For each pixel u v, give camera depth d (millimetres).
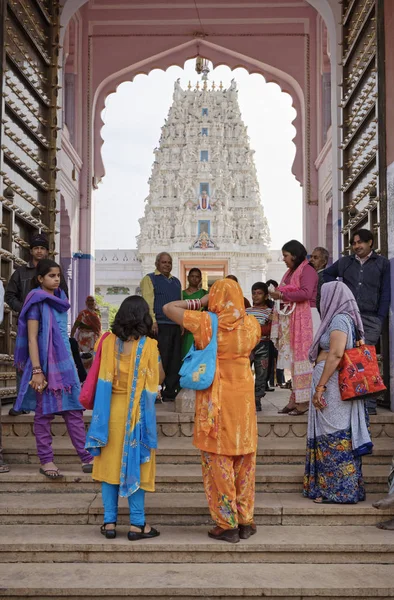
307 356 5113
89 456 4328
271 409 5727
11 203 5867
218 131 39844
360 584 3166
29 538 3557
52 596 3117
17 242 6246
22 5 6309
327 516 3848
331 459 3992
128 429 3527
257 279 38625
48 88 7242
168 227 38938
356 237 5266
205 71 13047
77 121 12312
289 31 12188
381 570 3365
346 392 3949
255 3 12125
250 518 3613
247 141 40156
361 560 3473
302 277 5195
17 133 6242
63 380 4215
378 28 5875
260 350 5605
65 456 4582
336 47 8773
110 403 3619
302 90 12227
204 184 39219
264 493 4258
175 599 3111
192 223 38656
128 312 3650
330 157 11203
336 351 3971
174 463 4523
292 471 4387
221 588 3115
